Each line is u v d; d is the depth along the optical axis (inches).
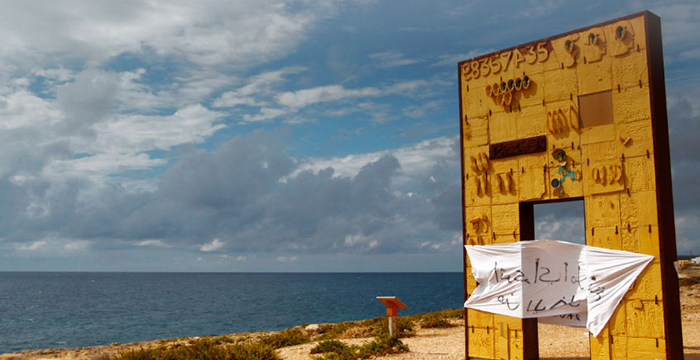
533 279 474.6
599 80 446.9
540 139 478.6
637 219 417.1
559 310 458.3
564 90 467.5
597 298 433.7
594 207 442.0
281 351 713.0
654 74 423.8
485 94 525.3
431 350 607.2
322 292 5502.0
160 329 1995.6
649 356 402.0
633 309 414.6
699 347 561.0
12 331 1951.3
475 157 526.3
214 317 2507.4
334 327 1062.4
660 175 411.5
